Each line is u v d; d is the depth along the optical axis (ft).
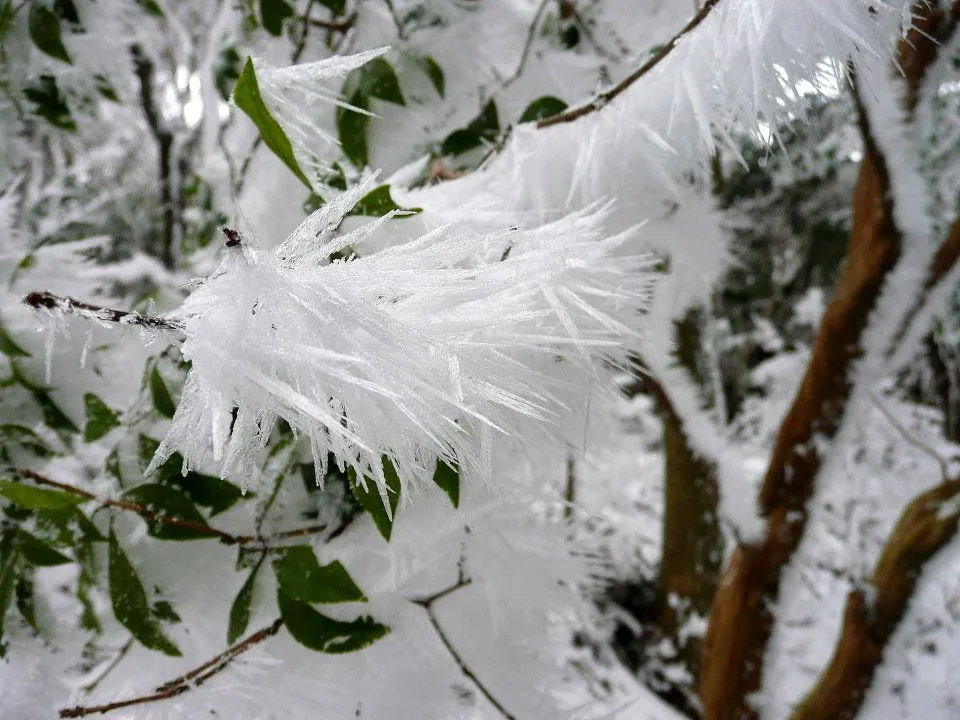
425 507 1.08
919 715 4.67
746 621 3.00
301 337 0.67
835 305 2.49
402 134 1.65
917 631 4.97
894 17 0.88
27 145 2.15
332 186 1.33
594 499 4.82
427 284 0.74
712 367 4.12
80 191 2.53
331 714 1.12
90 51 1.98
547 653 1.31
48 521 1.10
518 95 1.79
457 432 0.79
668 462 4.01
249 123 1.69
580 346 0.84
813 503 2.79
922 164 2.10
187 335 0.67
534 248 0.90
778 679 3.17
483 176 1.19
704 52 0.94
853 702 3.36
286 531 1.16
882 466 6.77
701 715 3.35
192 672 1.05
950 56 1.88
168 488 1.09
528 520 1.27
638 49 1.89
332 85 1.62
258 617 1.13
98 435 1.23
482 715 1.20
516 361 0.82
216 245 1.78
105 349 1.49
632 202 1.30
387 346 0.69
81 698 1.16
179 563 1.14
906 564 3.18
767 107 0.92
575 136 1.13
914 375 6.97
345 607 1.11
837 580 5.78
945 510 3.14
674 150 1.01
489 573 1.17
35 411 1.45
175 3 3.23
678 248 1.74
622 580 4.38
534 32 1.84
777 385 7.20
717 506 3.06
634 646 4.39
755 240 7.52
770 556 2.87
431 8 1.72
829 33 0.85
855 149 4.50
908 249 2.26
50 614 1.34
